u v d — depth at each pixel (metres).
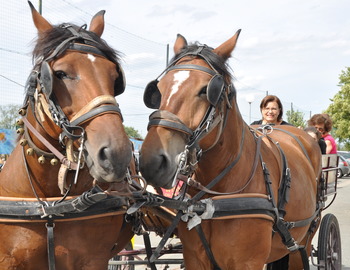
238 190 3.21
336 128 39.53
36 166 2.73
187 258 3.39
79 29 2.65
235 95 3.16
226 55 3.14
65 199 2.74
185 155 2.70
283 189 3.56
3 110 7.00
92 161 2.40
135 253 4.14
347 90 38.16
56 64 2.47
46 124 2.55
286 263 4.39
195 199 3.14
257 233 3.13
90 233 2.83
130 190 2.92
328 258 4.88
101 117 2.38
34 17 2.75
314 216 4.24
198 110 2.79
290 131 4.91
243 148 3.33
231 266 3.19
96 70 2.49
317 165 4.71
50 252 2.70
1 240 2.71
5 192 2.84
